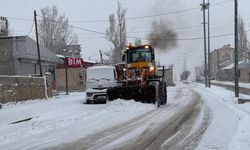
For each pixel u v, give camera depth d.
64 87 52.12
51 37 65.12
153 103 21.42
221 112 18.56
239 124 13.90
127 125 14.84
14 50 35.94
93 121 16.47
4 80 26.56
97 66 27.92
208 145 10.26
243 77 80.38
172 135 12.24
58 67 52.00
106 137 12.23
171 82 64.56
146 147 10.44
